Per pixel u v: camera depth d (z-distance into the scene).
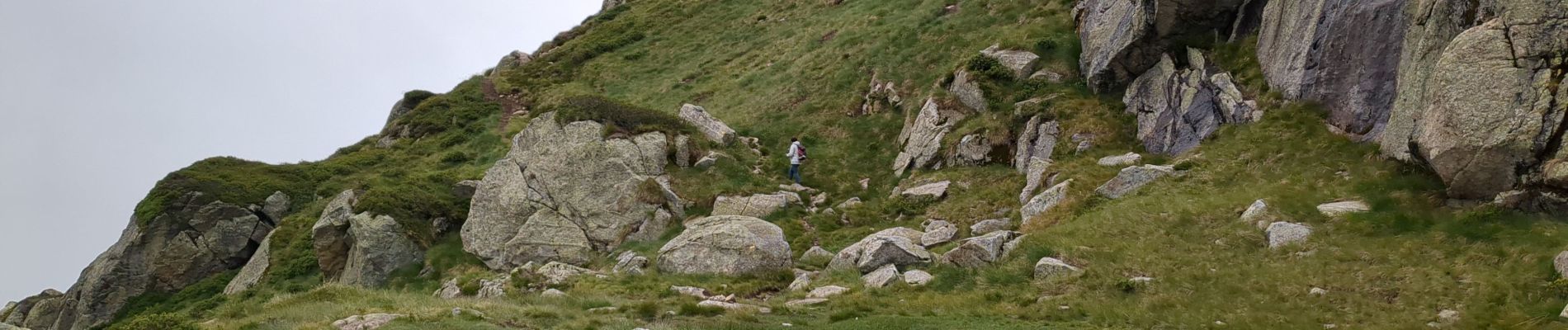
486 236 35.25
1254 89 29.17
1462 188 19.94
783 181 37.16
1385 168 22.56
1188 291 19.14
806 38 56.22
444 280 34.50
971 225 29.75
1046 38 40.28
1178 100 31.11
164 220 47.31
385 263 36.75
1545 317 15.12
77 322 45.16
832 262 25.75
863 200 35.50
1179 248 21.47
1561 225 17.84
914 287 22.33
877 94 43.25
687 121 40.19
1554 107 18.50
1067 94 35.47
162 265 46.41
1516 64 19.28
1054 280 21.05
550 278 27.25
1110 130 32.28
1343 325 16.42
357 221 37.62
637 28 73.56
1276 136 26.55
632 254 29.14
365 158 57.69
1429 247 18.69
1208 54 31.80
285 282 40.56
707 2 75.19
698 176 35.97
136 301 45.38
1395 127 22.66
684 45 66.69
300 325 18.53
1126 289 19.77
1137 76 34.06
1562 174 17.84
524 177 36.16
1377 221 20.20
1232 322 17.19
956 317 19.16
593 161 35.47
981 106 36.72
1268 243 20.77
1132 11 33.81
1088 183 28.08
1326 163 24.25
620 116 37.84
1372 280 17.97
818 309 20.97
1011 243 24.05
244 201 49.41
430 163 55.09
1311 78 27.02
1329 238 20.08
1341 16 26.58
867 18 54.03
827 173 38.22
